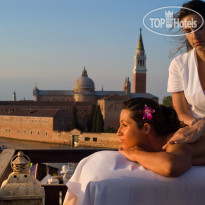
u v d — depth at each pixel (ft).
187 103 8.07
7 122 395.96
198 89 7.41
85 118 406.00
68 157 14.12
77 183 6.15
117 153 6.33
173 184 5.57
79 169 6.29
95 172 5.72
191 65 7.70
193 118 7.66
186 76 7.73
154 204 5.54
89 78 526.98
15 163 7.91
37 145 333.62
